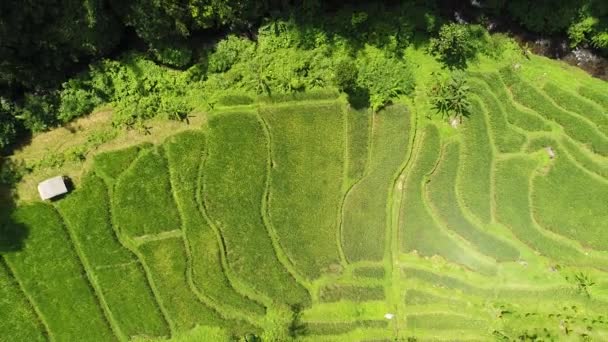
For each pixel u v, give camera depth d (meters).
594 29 35.62
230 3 31.81
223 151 33.97
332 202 35.19
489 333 34.25
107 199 32.59
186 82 33.94
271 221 34.47
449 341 34.06
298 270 34.38
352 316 34.12
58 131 32.56
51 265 31.70
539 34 37.12
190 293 32.88
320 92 35.16
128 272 32.41
